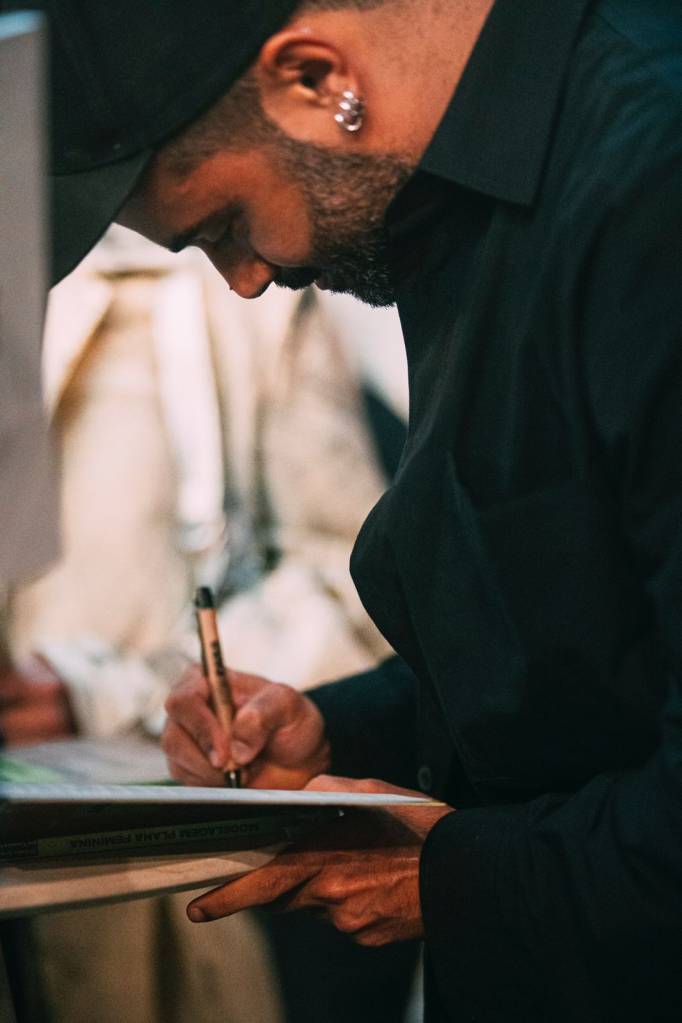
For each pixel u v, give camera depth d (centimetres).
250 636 245
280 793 114
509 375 121
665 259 109
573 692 120
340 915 127
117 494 247
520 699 122
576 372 115
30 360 83
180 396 255
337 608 250
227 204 125
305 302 260
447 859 124
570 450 118
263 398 258
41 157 82
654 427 109
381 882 127
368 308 264
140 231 128
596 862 114
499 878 120
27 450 84
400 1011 277
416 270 131
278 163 123
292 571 252
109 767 170
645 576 115
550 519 118
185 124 119
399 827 132
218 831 125
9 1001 134
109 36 117
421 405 132
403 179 125
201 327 257
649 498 111
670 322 108
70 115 118
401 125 123
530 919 117
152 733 226
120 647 245
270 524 258
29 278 83
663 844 110
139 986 224
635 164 111
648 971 114
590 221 112
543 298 116
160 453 251
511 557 119
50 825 117
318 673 241
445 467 125
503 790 131
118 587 246
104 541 246
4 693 224
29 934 209
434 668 130
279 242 127
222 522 258
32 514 84
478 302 123
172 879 118
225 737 156
